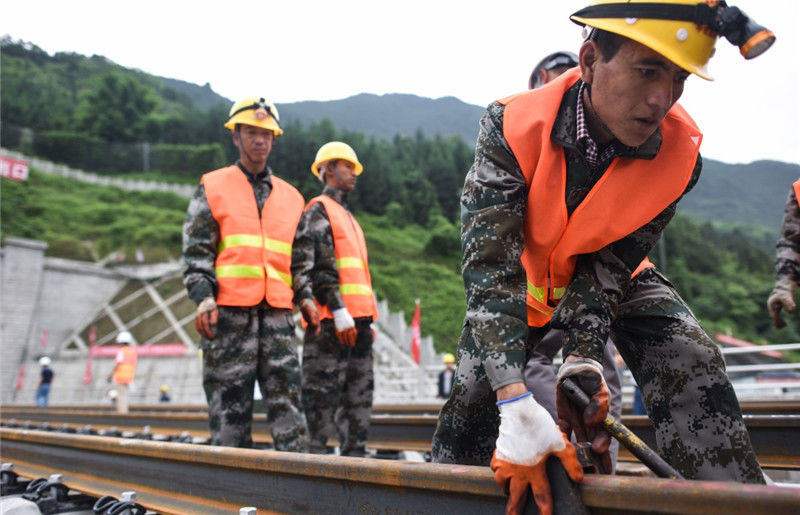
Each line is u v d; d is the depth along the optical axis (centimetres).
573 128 188
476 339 180
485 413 213
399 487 200
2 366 4756
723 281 8631
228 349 420
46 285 5319
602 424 180
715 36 161
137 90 11531
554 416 304
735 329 7569
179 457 311
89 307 5572
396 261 7275
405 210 9406
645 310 211
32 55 15962
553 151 188
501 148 190
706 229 11294
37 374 4400
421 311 5809
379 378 2633
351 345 509
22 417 1430
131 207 8162
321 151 582
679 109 197
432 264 7431
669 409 205
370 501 212
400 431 577
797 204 390
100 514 300
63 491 371
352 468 215
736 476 195
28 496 358
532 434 157
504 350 171
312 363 527
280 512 252
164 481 328
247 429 419
